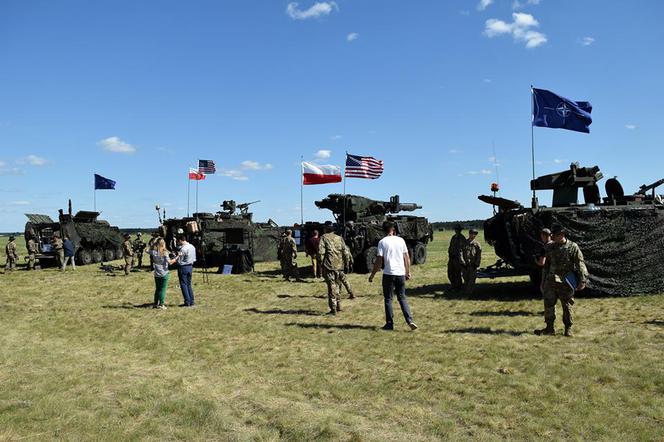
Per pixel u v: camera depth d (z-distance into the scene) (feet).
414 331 29.91
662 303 36.88
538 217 41.39
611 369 20.99
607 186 47.83
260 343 28.17
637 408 17.01
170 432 15.76
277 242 92.43
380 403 18.45
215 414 17.17
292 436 15.51
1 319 37.06
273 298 46.24
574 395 18.33
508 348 25.20
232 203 90.99
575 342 26.04
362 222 69.51
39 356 25.82
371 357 24.61
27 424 16.17
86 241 95.40
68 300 47.21
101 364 24.20
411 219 78.69
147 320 36.17
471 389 19.49
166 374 22.50
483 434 15.53
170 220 83.10
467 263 43.45
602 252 40.73
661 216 42.09
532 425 15.88
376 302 41.70
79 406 18.07
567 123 42.93
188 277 42.70
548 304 27.89
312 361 24.21
